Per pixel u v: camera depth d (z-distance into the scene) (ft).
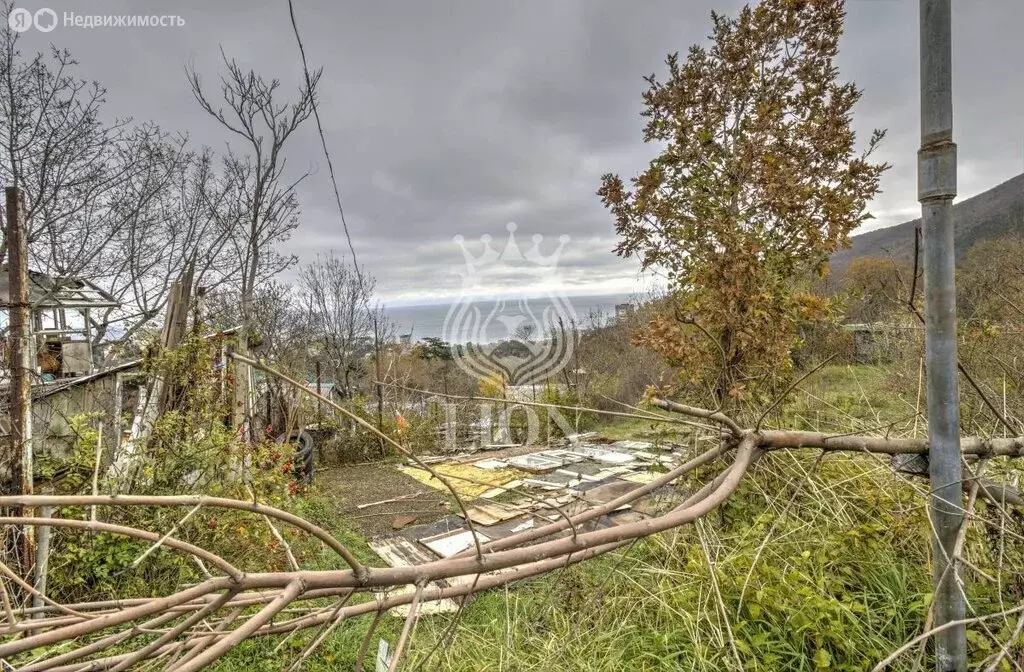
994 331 13.21
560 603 9.34
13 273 9.76
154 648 2.93
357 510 16.40
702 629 7.81
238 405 15.17
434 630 8.75
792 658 7.08
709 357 10.80
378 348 23.45
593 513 5.32
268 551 11.12
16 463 9.60
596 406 25.79
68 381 13.65
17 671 2.93
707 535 9.59
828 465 10.36
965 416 10.52
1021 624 5.17
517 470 19.60
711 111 11.43
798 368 14.89
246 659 8.48
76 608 3.92
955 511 5.21
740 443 6.23
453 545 13.23
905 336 16.79
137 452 11.35
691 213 11.44
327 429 21.71
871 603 7.84
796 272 11.25
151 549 2.72
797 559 8.29
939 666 5.38
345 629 9.12
